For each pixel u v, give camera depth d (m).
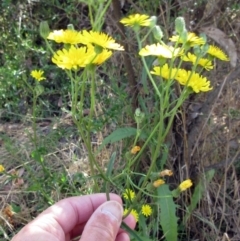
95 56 0.18
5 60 0.46
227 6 0.34
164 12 0.34
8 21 0.47
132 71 0.33
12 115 0.43
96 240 0.18
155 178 0.23
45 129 0.40
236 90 0.35
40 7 0.47
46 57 0.45
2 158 0.37
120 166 0.33
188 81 0.20
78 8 0.45
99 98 0.36
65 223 0.21
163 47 0.20
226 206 0.33
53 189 0.31
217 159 0.35
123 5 0.37
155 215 0.31
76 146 0.36
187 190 0.33
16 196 0.34
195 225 0.33
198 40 0.20
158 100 0.32
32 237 0.19
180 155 0.34
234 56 0.31
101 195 0.22
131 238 0.26
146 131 0.30
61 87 0.44
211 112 0.32
